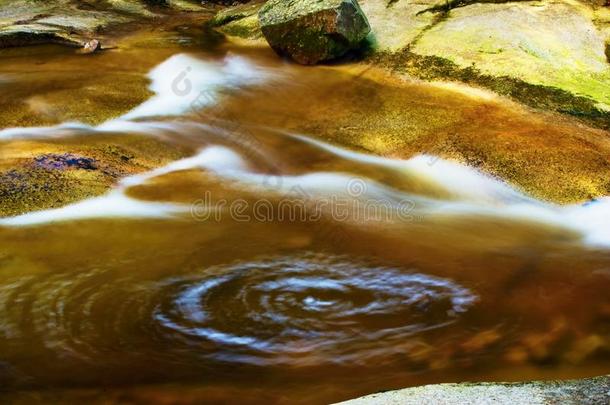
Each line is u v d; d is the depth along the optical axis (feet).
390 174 19.52
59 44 32.50
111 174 18.24
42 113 22.84
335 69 28.07
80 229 15.12
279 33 28.50
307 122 23.34
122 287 12.96
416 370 10.75
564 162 19.01
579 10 30.48
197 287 13.12
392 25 30.40
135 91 25.81
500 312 12.56
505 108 22.66
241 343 11.50
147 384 10.37
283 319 12.22
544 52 26.27
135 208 16.48
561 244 15.60
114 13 40.45
